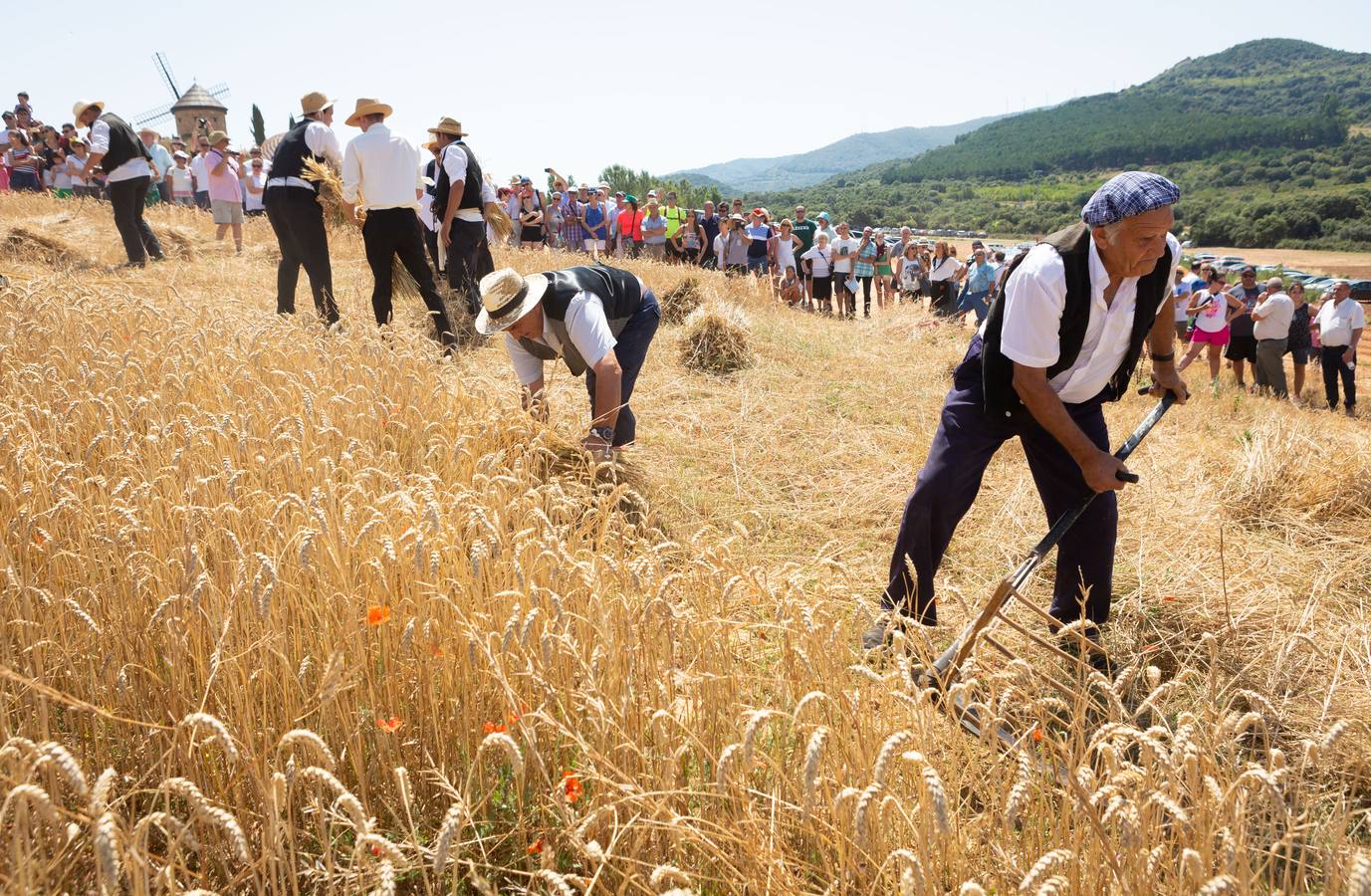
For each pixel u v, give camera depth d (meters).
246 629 2.63
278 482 3.64
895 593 3.76
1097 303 3.28
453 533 3.12
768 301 12.75
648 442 5.98
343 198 7.59
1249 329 13.88
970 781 2.55
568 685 2.58
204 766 2.41
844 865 2.15
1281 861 2.49
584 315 4.76
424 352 6.11
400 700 2.65
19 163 16.67
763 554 4.66
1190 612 3.97
